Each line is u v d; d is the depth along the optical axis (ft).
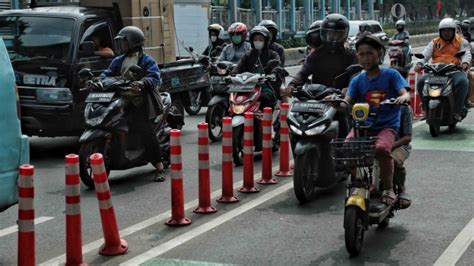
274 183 29.40
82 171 28.53
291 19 144.46
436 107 39.22
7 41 37.29
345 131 26.84
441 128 44.06
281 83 35.06
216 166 33.96
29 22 37.42
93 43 36.06
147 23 45.44
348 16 173.88
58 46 36.50
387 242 21.29
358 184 19.94
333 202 26.40
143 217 24.67
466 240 21.40
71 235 18.80
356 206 19.44
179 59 49.85
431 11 262.47
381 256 20.03
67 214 18.81
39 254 20.61
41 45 36.76
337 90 26.02
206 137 24.72
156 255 20.26
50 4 42.14
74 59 36.09
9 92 19.83
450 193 27.43
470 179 29.86
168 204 26.63
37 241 21.98
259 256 20.15
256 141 34.58
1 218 24.95
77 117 36.37
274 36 36.42
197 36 80.48
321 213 24.82
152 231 22.77
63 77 35.94
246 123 27.63
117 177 31.99
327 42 27.86
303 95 26.27
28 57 36.63
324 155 26.18
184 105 48.75
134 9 44.27
